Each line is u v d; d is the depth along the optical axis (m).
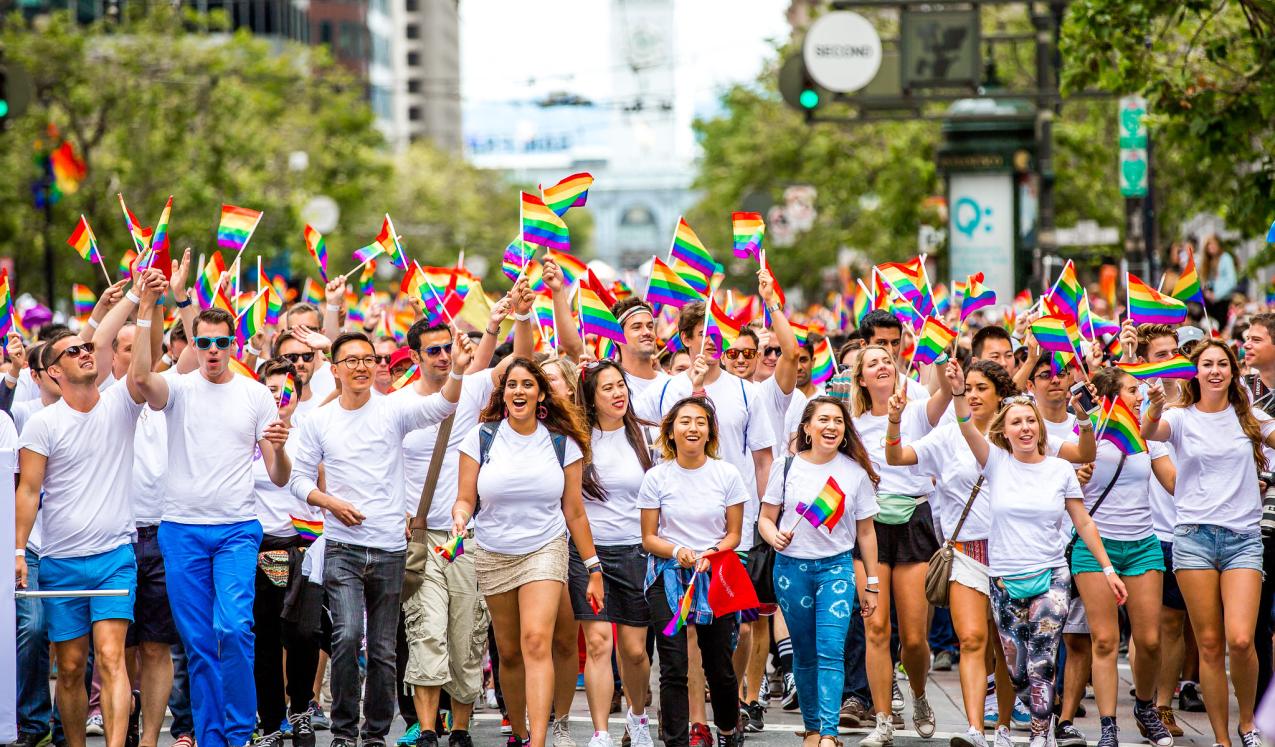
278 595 15.67
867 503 14.98
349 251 86.38
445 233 114.94
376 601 14.99
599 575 14.57
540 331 19.50
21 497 14.29
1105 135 45.38
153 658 15.07
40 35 56.03
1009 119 35.00
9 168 53.16
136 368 14.38
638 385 16.34
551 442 14.49
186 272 15.77
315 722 17.17
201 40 61.66
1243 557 14.95
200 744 14.62
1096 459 15.53
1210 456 15.01
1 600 13.35
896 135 51.09
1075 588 15.75
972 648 14.89
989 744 15.70
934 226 47.28
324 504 14.69
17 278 54.28
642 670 14.98
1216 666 15.09
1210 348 14.95
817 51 32.22
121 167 55.94
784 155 67.50
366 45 177.38
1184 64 24.58
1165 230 42.78
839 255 69.19
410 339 15.41
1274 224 18.47
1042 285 35.12
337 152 80.81
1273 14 23.94
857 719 16.80
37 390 18.23
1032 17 34.38
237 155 61.56
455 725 15.83
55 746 15.95
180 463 14.70
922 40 32.59
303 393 17.66
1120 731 16.66
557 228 16.17
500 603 14.61
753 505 16.27
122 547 14.69
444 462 15.83
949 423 15.41
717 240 94.50
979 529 14.97
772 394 16.91
